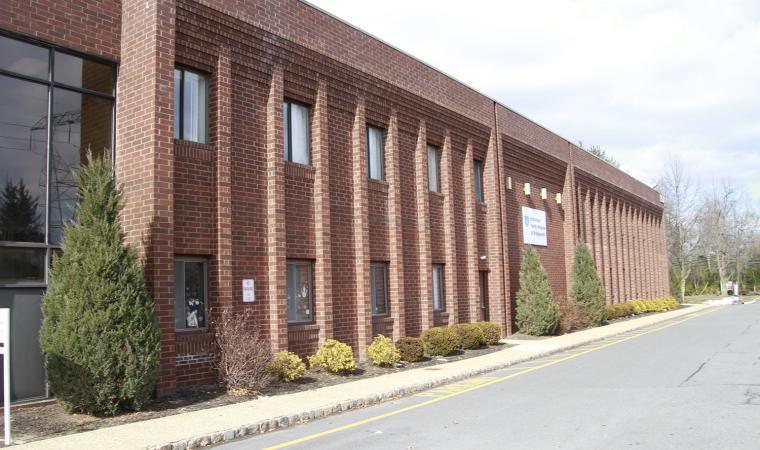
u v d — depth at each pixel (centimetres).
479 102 2497
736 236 9038
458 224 2323
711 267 9056
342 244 1733
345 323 1714
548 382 1380
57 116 1202
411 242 2041
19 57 1154
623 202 4434
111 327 1032
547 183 3166
